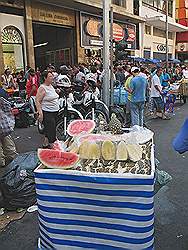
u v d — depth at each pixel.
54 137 6.37
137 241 2.40
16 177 4.14
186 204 4.15
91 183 2.37
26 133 8.71
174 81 18.52
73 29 19.69
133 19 25.83
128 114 9.11
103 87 9.48
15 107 9.48
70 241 2.54
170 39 38.78
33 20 16.02
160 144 7.37
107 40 9.40
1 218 3.89
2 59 13.77
